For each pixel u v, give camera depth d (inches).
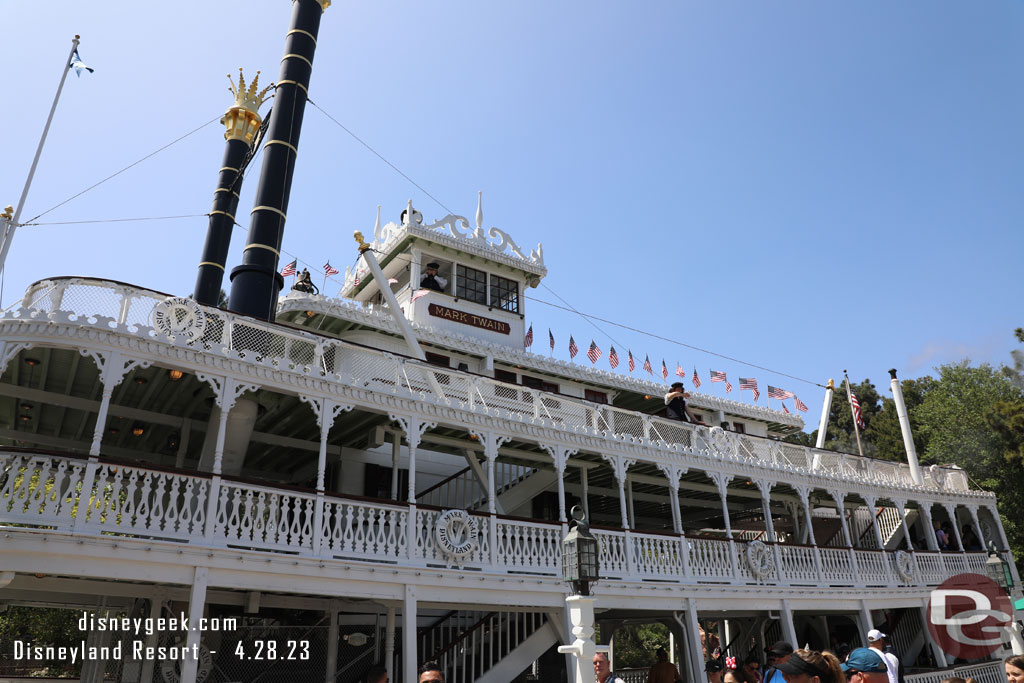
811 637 1023.0
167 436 624.1
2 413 573.3
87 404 538.9
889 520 1120.2
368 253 728.3
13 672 854.5
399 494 751.7
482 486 669.9
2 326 418.6
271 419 593.6
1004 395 1599.4
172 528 428.8
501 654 614.2
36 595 541.6
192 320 466.9
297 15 740.7
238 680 604.7
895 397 1043.9
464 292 935.0
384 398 534.3
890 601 845.8
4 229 516.7
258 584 447.5
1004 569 692.7
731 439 781.9
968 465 1499.8
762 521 1167.0
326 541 479.5
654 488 890.7
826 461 882.8
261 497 466.3
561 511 608.4
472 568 538.9
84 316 430.6
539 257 1014.4
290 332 512.7
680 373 1119.0
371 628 688.4
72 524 397.4
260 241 619.2
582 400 665.0
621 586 607.5
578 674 360.5
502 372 908.0
